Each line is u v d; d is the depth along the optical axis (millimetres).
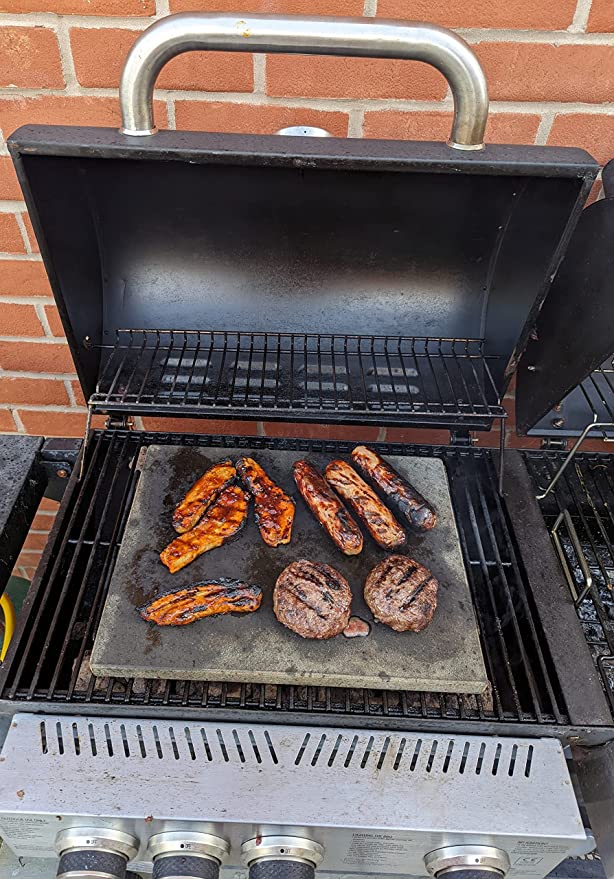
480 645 621
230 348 774
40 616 616
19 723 550
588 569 687
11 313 887
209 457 768
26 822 512
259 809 509
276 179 627
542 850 523
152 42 488
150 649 586
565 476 801
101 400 723
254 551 670
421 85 702
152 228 701
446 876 530
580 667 603
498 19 658
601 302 650
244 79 700
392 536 668
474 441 827
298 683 582
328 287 762
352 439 997
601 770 573
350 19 496
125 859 535
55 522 693
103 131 525
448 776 534
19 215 797
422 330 782
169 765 531
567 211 556
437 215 676
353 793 521
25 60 688
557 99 712
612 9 644
